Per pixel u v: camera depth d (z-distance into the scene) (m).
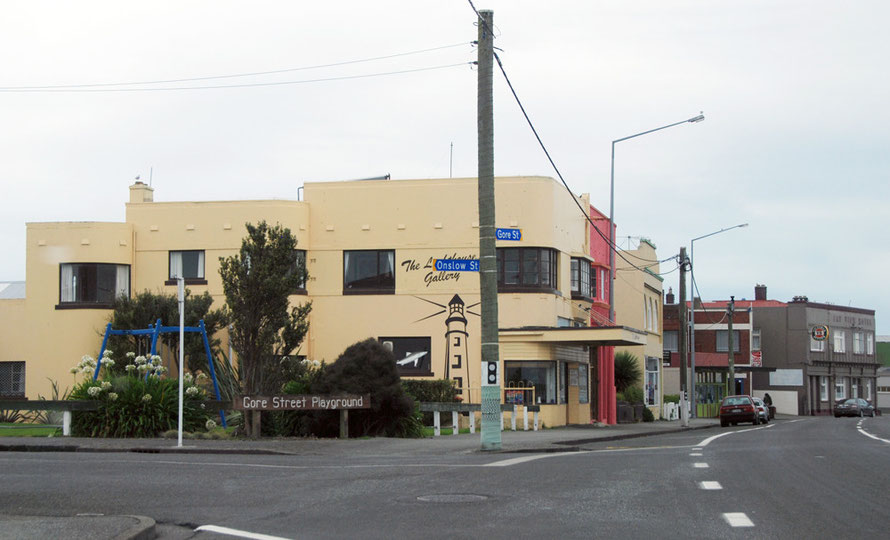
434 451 20.41
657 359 54.34
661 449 22.33
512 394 34.28
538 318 35.44
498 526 9.50
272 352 25.14
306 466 16.17
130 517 9.93
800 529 9.24
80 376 35.19
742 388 76.75
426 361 36.19
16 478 13.88
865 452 20.08
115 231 36.44
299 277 24.20
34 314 35.91
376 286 36.72
